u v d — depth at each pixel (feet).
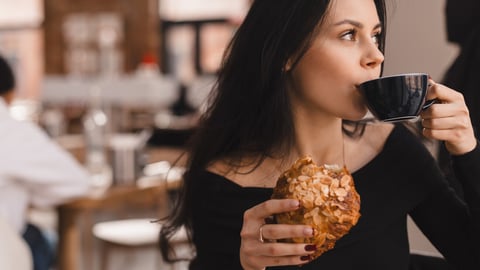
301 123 3.35
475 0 3.21
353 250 3.23
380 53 2.82
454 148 2.86
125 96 14.67
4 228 5.65
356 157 3.44
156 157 11.46
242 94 3.48
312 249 2.34
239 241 3.43
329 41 2.89
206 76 23.00
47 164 8.03
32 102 25.46
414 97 2.62
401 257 3.30
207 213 3.57
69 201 8.45
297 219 2.36
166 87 15.16
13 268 5.58
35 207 8.96
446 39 3.33
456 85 3.19
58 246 8.83
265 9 3.22
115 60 23.84
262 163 3.50
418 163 3.39
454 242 3.33
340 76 2.85
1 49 26.02
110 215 17.49
